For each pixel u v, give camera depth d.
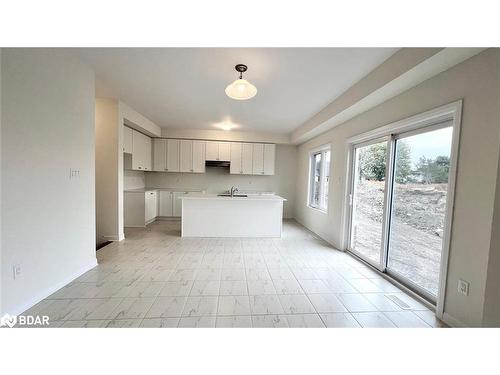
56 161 2.16
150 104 3.91
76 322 1.77
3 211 1.68
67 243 2.35
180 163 6.00
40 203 1.99
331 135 4.30
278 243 4.11
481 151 1.64
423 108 2.19
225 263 3.09
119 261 3.06
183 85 3.08
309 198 5.54
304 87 3.01
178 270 2.82
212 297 2.21
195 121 5.05
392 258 2.76
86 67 2.54
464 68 1.77
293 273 2.81
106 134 3.71
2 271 1.69
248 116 4.53
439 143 2.17
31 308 1.92
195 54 2.30
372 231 3.19
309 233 4.91
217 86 3.09
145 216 5.18
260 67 2.51
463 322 1.75
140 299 2.13
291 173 6.62
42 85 1.98
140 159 5.23
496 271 1.55
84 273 2.64
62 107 2.22
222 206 4.42
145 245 3.78
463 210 1.76
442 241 2.01
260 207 4.48
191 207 4.36
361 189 3.49
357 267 3.03
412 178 2.50
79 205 2.51
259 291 2.35
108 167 3.77
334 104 3.45
